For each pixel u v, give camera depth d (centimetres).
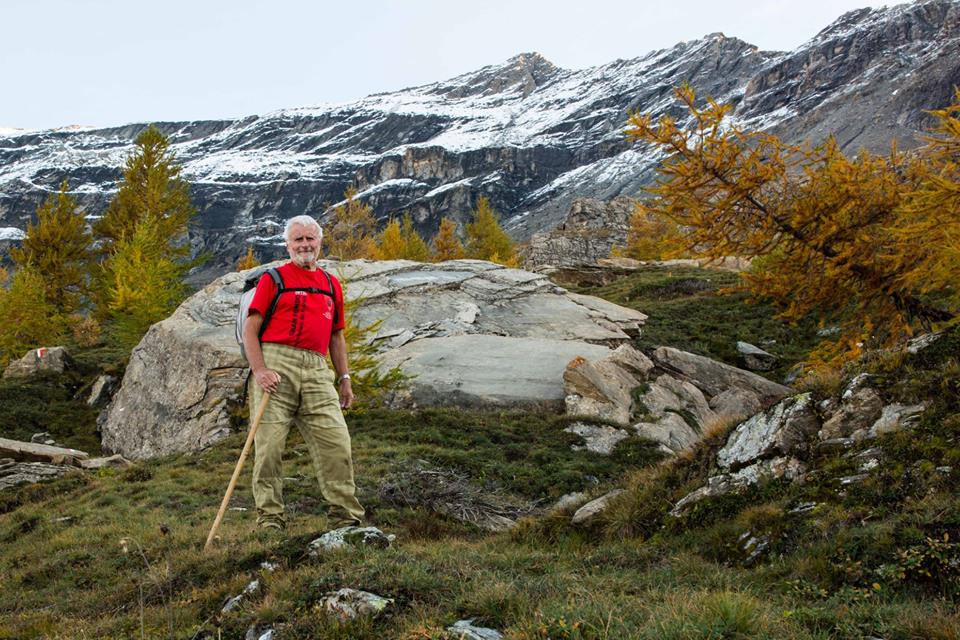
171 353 2480
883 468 625
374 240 6425
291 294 637
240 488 1320
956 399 651
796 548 586
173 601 578
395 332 2727
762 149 1348
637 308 4041
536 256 7356
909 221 1164
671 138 1342
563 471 1561
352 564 527
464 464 1551
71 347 4166
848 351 1455
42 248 4675
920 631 399
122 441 2450
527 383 2241
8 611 773
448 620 430
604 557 655
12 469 1670
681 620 395
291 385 641
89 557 957
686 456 830
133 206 4891
